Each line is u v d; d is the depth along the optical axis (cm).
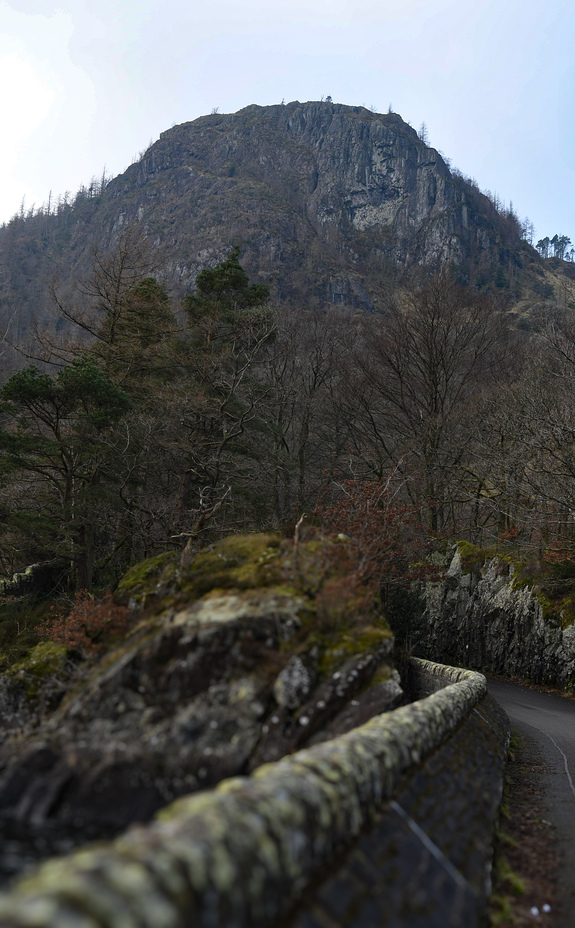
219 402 2612
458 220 18412
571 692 2377
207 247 15800
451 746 834
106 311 2614
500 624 2964
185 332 2959
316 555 1162
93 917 227
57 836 709
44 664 1149
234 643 916
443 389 3684
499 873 623
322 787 421
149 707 884
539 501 2922
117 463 2417
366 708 865
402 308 3881
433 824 555
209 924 271
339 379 3766
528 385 2972
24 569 2717
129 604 1252
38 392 2109
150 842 285
